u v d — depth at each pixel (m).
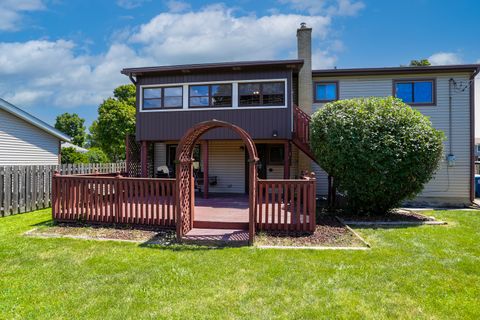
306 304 3.25
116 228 6.46
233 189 12.72
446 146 11.12
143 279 3.85
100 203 6.73
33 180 8.75
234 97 10.58
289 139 10.25
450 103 11.09
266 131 10.35
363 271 4.11
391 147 7.29
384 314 3.06
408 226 6.89
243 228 6.34
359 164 7.44
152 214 6.47
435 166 7.78
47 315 3.02
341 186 7.91
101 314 3.05
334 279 3.85
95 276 3.93
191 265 4.32
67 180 6.94
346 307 3.19
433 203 11.05
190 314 3.05
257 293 3.49
